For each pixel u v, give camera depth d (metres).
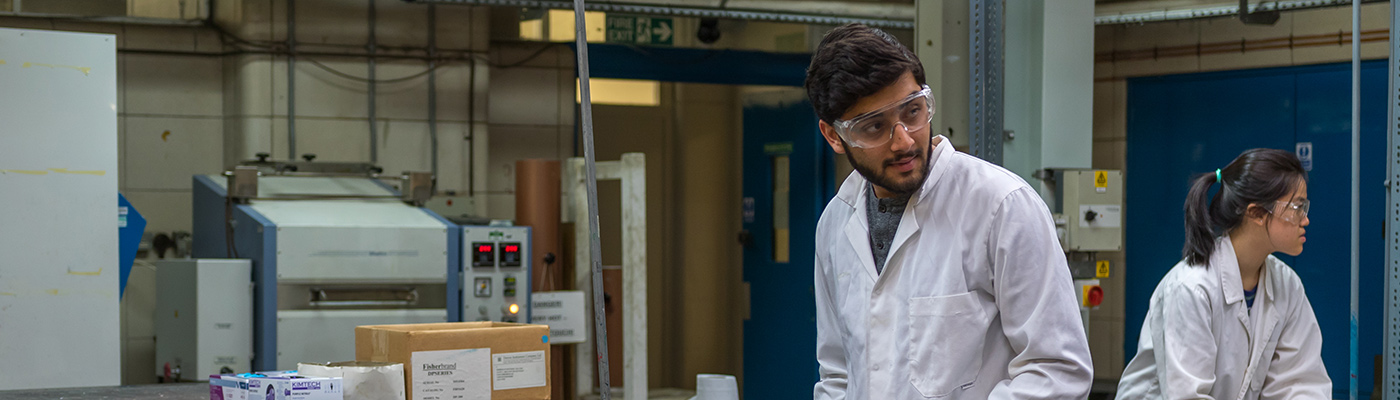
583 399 4.59
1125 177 5.63
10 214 3.27
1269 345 2.10
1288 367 2.13
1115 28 5.66
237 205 4.00
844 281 1.62
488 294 4.01
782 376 5.81
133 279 4.93
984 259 1.46
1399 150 2.95
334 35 5.00
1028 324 1.43
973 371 1.49
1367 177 5.00
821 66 1.41
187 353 3.85
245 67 4.89
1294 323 2.13
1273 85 5.25
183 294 3.89
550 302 4.24
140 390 2.69
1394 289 2.95
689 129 6.32
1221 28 5.38
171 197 5.02
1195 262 2.06
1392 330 2.95
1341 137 5.07
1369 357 4.98
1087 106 3.67
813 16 5.20
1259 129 5.29
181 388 2.73
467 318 3.97
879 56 1.36
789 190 5.82
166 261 4.10
